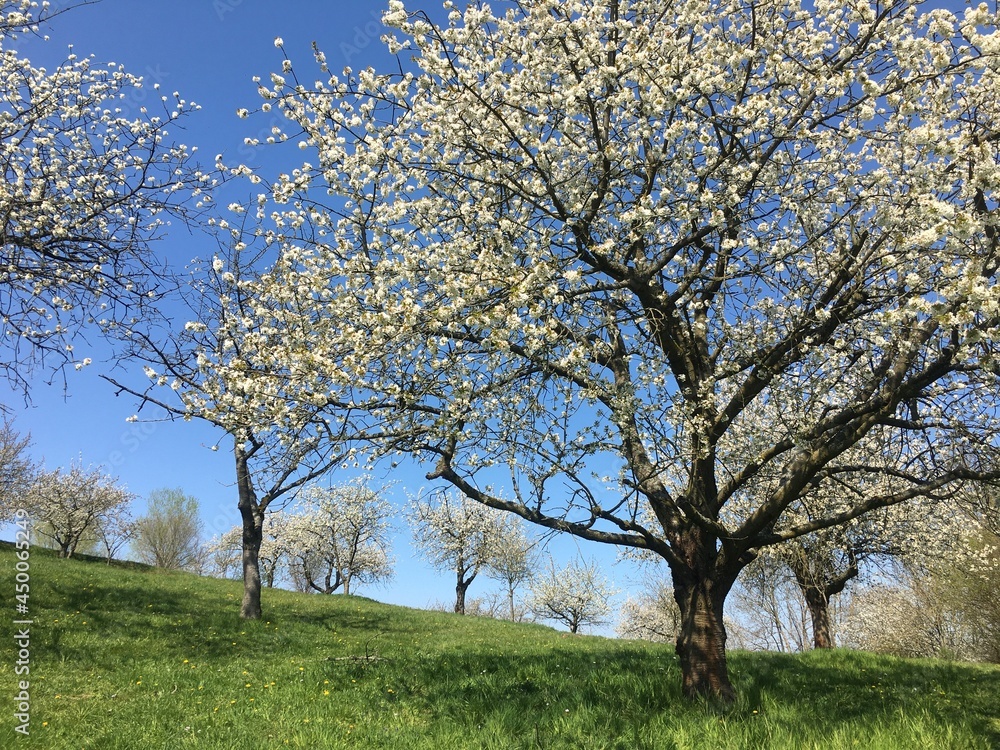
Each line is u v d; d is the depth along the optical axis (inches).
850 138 247.6
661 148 241.0
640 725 239.3
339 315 267.1
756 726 227.6
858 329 254.1
